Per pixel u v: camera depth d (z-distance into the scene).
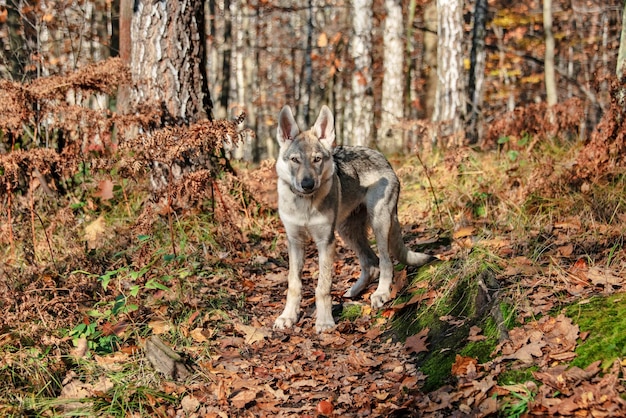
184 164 6.86
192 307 5.25
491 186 7.13
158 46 6.88
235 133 5.95
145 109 6.70
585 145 7.05
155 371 4.34
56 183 7.09
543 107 8.58
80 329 4.59
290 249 5.41
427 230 6.85
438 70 10.70
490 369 3.77
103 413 3.92
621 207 5.44
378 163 5.96
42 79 6.51
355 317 5.43
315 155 5.09
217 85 21.03
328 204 5.25
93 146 6.90
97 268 5.53
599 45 20.48
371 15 12.63
